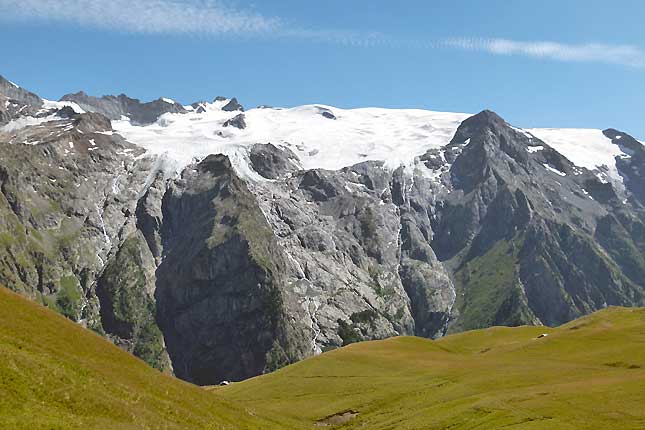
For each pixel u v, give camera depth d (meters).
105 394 58.09
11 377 50.59
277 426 87.69
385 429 94.56
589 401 82.62
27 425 44.22
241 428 76.38
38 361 56.91
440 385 113.94
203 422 68.62
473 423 83.81
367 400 112.44
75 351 69.06
